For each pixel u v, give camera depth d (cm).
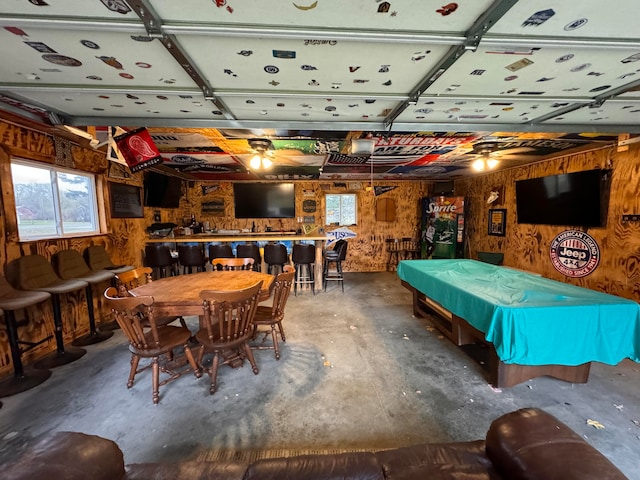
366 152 320
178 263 486
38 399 211
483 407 201
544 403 204
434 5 107
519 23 117
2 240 245
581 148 358
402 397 212
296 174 580
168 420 190
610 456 157
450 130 260
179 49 134
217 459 161
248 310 227
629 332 204
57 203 310
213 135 290
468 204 629
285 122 248
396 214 703
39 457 101
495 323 204
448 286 275
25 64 149
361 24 118
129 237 428
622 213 326
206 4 105
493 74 162
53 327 292
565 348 202
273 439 174
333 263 693
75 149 325
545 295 232
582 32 123
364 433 178
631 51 137
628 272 321
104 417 192
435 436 176
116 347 296
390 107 215
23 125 260
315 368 253
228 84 174
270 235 537
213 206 667
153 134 288
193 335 315
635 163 311
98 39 125
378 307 418
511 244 501
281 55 141
